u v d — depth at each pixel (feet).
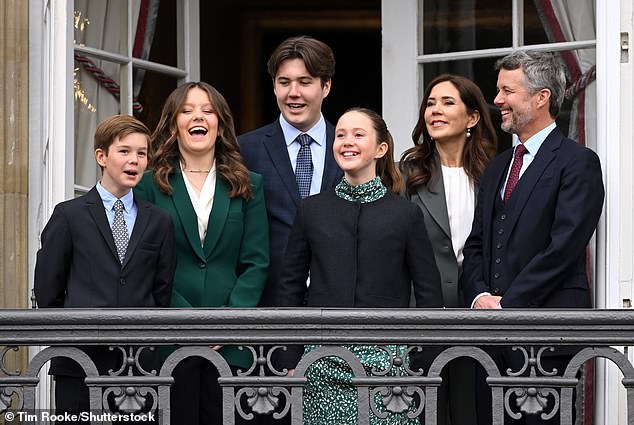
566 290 52.11
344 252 52.11
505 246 53.11
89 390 47.50
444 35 66.80
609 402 55.98
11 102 59.31
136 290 51.88
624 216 56.85
